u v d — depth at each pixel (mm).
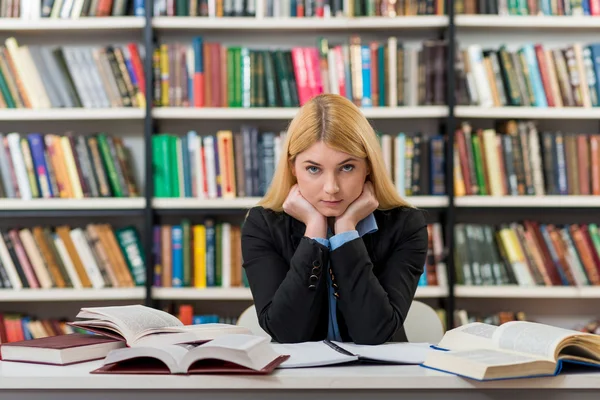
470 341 1168
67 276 2721
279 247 1604
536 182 2730
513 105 2748
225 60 2758
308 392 987
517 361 977
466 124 2754
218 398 985
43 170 2725
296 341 1447
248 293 2682
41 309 2957
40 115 2717
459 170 2730
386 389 988
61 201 2703
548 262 2721
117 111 2717
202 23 2750
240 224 2994
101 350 1180
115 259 2729
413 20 2748
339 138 1405
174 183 2744
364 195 1511
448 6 2721
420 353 1166
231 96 2748
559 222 2984
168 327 1233
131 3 2811
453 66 2699
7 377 977
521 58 2760
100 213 2709
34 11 2758
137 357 1028
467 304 2969
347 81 2736
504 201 2699
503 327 1149
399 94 2738
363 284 1412
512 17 2754
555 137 2740
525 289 2682
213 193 2729
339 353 1147
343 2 2773
